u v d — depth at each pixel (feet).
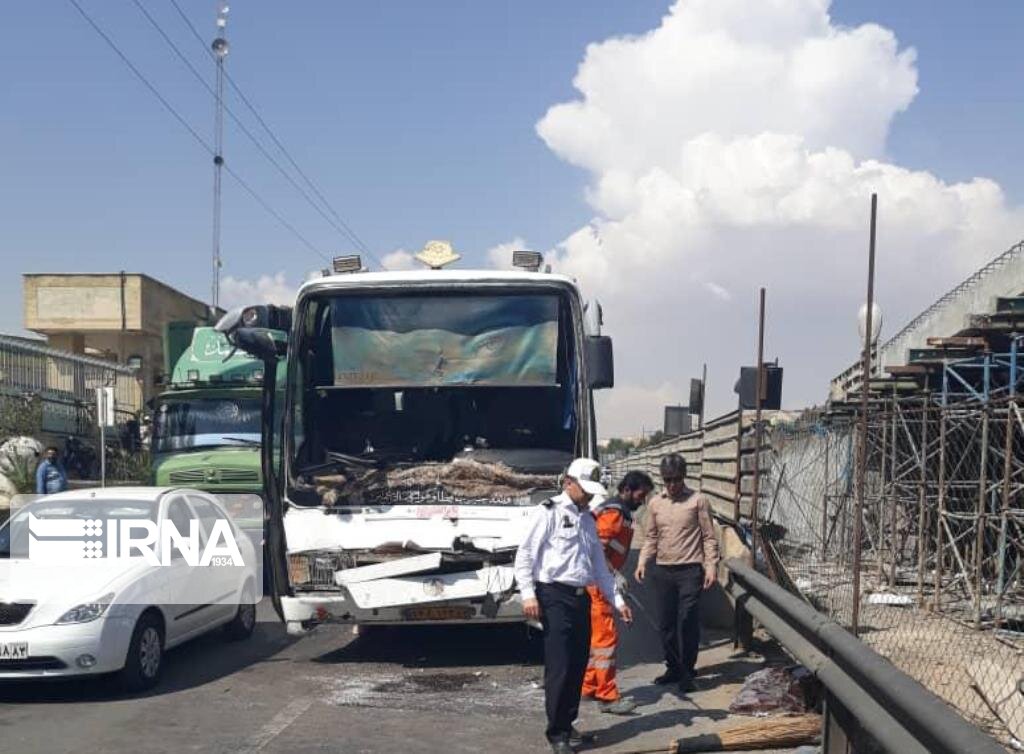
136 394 97.50
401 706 27.43
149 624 29.45
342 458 32.65
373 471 31.91
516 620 31.30
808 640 23.06
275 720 25.84
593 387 32.58
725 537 40.06
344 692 29.09
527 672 31.68
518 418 33.45
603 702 26.68
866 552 53.11
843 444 55.11
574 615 23.00
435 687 29.76
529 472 31.99
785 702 26.30
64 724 25.44
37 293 111.96
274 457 32.91
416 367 33.47
